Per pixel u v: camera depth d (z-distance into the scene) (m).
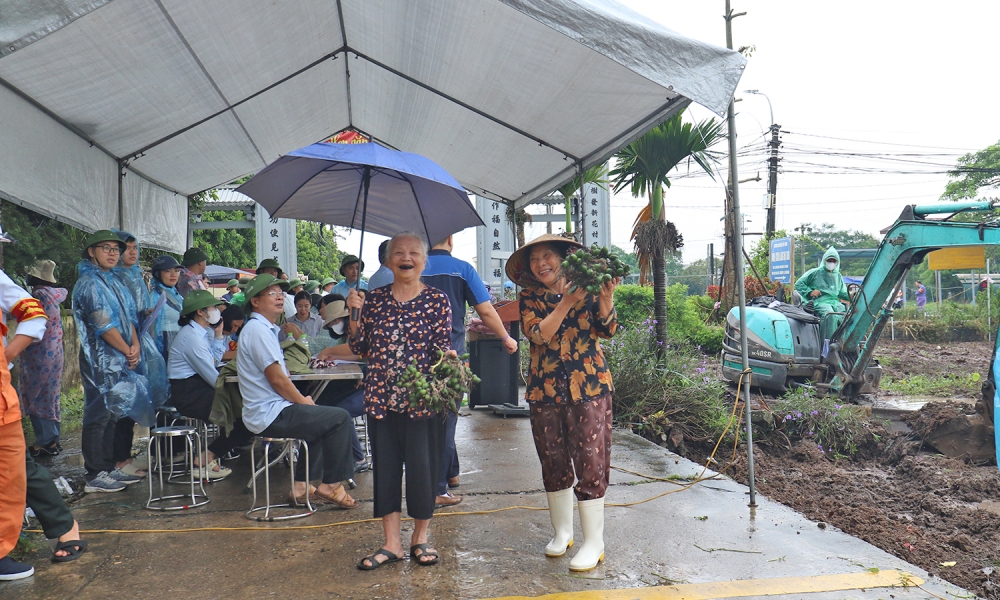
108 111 5.93
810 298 12.02
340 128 9.12
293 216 6.71
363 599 3.37
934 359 19.41
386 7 5.47
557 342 3.86
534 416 3.91
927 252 10.21
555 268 3.82
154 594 3.44
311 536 4.27
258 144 8.24
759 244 25.27
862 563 3.85
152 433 4.95
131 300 5.43
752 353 11.32
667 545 4.12
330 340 6.93
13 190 5.07
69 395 10.52
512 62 5.46
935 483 8.02
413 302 3.73
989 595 4.48
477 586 3.51
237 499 5.09
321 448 4.81
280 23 5.75
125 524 4.53
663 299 10.35
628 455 6.63
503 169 7.86
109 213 6.90
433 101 6.93
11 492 3.55
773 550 4.04
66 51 4.78
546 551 3.94
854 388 10.92
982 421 8.91
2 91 4.91
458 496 5.12
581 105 5.77
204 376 5.32
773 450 9.45
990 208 9.75
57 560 3.87
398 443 3.79
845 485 8.05
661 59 4.17
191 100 6.39
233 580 3.61
